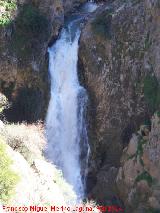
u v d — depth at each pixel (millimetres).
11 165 24766
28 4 37344
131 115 35219
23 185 24328
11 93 36438
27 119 36594
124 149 34625
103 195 34625
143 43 34812
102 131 36719
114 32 36531
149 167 31828
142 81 34562
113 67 36344
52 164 33188
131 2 36406
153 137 31797
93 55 37469
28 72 36656
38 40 37094
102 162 36812
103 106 36719
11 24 36062
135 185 32312
